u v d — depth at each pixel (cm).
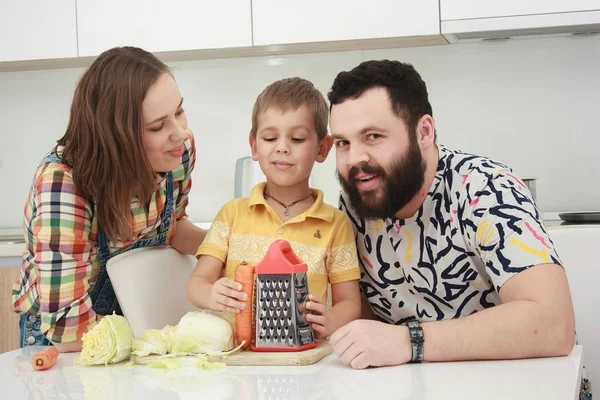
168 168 139
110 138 129
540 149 306
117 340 110
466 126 313
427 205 130
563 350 108
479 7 278
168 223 157
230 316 134
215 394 89
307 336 113
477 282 132
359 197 124
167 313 136
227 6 298
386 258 136
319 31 292
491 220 121
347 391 90
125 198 134
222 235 140
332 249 136
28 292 142
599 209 301
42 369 109
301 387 93
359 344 104
